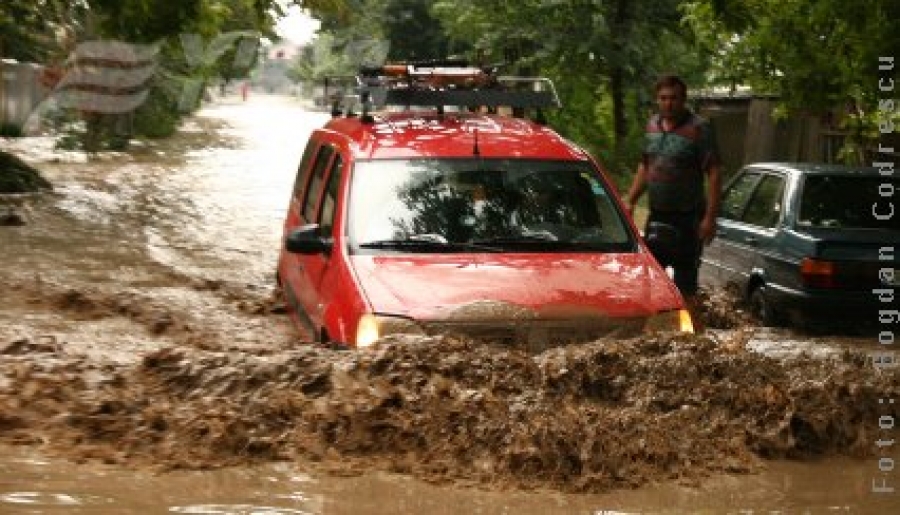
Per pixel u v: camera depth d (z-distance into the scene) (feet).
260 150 139.44
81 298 42.16
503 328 28.22
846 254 41.68
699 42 82.17
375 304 28.58
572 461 23.07
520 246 32.09
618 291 29.68
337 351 27.71
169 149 136.87
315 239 32.78
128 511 20.79
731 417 25.53
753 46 61.72
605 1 88.99
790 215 43.98
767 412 25.53
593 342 27.71
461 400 24.84
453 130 36.65
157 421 24.99
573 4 88.84
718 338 30.99
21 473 22.66
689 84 94.84
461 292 28.99
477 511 21.24
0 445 24.25
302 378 26.50
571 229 32.91
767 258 44.27
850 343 39.91
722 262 48.29
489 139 35.68
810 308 41.86
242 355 28.32
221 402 25.98
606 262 31.48
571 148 35.88
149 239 61.36
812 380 26.99
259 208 77.61
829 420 25.48
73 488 21.90
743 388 26.02
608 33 87.30
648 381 26.16
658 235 34.58
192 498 21.56
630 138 95.14
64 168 105.50
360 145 35.22
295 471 23.16
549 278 30.01
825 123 79.46
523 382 25.85
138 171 104.32
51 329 37.09
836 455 25.16
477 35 98.58
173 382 27.55
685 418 25.20
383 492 22.12
